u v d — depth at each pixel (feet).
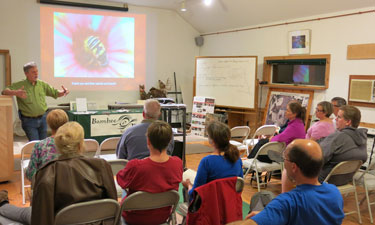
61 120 7.84
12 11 22.54
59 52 24.06
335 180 10.15
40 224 5.18
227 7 23.90
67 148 5.66
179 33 28.96
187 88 29.58
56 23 23.79
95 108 24.77
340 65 18.45
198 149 20.57
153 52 27.84
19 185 13.56
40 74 23.73
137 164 6.64
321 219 4.28
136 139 8.95
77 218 5.64
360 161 10.02
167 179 6.75
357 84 17.52
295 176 4.50
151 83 28.04
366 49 17.04
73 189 5.49
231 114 25.05
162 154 6.86
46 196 5.21
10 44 22.71
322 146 10.27
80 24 24.48
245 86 23.30
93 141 11.14
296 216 4.24
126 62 26.32
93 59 25.11
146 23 27.22
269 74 23.04
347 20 17.93
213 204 6.53
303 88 20.39
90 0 24.80
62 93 15.94
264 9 21.89
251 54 24.48
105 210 5.86
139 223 6.91
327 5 18.53
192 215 6.65
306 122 19.99
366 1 16.78
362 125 16.65
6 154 13.52
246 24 24.49
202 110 21.93
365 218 11.26
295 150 4.45
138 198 6.52
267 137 15.98
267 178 15.30
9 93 13.39
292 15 20.84
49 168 5.44
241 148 15.48
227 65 24.16
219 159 7.32
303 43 20.36
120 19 25.77
